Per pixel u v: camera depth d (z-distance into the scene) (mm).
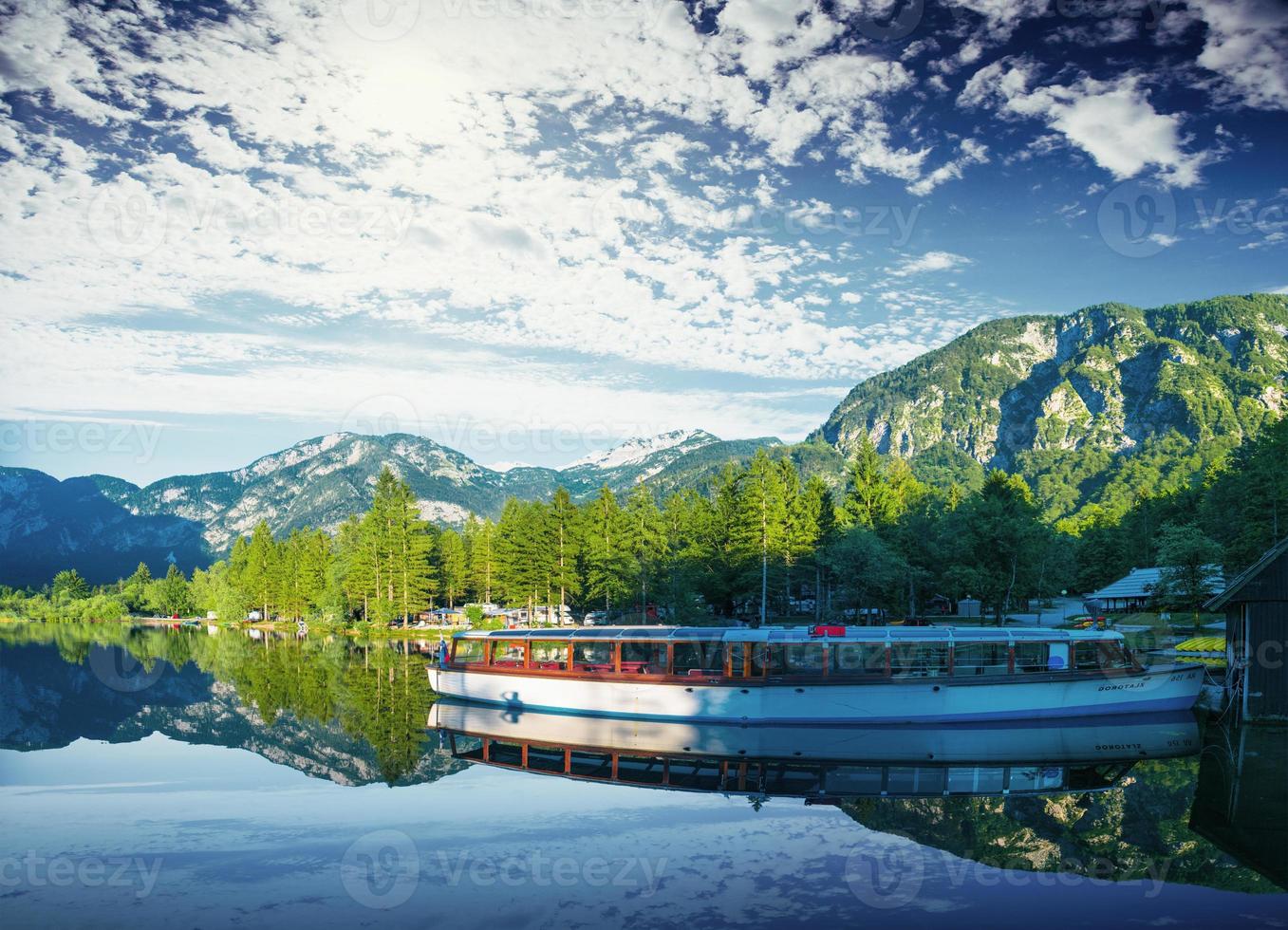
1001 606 72375
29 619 166750
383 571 110125
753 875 15492
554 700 37312
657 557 84250
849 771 24891
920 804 20766
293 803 21281
